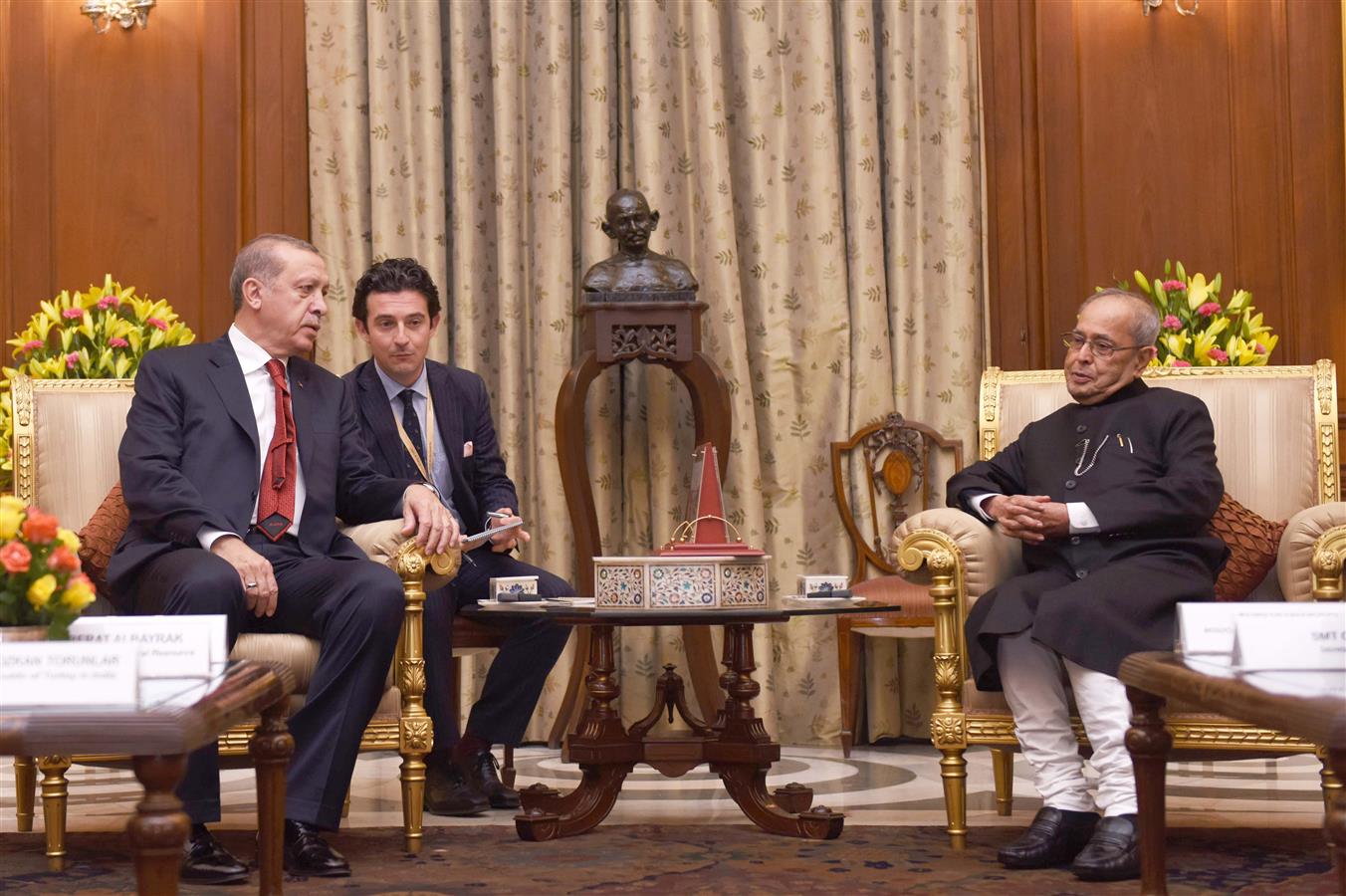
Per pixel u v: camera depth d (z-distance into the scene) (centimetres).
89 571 321
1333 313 518
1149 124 527
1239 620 181
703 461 310
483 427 394
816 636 490
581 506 460
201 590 278
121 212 520
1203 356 454
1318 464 340
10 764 445
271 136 514
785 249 499
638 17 497
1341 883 148
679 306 457
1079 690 278
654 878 263
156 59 521
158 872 154
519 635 359
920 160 504
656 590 296
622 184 507
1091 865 259
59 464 342
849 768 432
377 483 327
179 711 156
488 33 507
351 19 502
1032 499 300
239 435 313
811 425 497
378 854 290
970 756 456
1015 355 522
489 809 354
